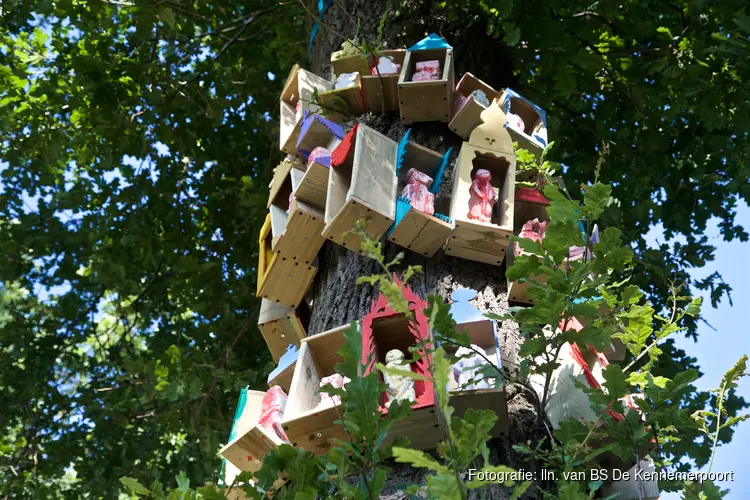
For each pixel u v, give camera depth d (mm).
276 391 3133
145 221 7473
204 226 7824
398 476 2539
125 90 6273
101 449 7203
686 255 6922
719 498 2104
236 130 7852
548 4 4961
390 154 3463
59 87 6879
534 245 2387
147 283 7852
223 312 6980
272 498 2217
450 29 4531
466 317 2805
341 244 3328
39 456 7141
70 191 7863
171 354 6016
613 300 2449
